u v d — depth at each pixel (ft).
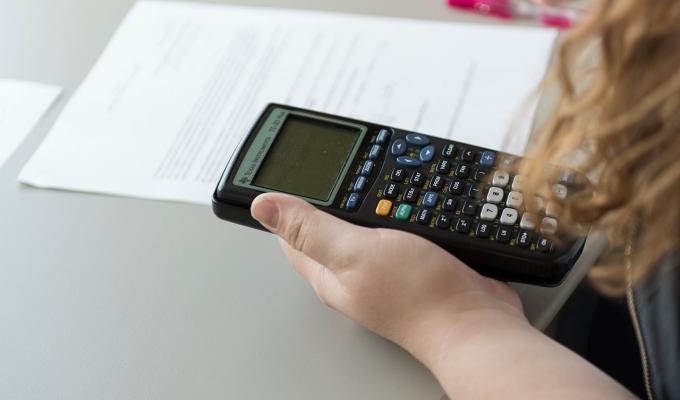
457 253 1.43
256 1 2.26
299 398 1.36
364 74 1.98
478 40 2.03
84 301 1.54
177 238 1.64
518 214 1.43
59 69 2.11
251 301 1.51
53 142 1.88
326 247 1.40
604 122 1.12
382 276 1.36
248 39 2.14
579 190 1.38
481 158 1.56
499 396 1.25
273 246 1.61
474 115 1.84
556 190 1.38
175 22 2.23
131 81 2.04
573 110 1.18
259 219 1.44
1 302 1.55
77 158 1.84
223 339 1.45
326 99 1.93
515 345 1.30
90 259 1.61
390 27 2.11
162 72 2.06
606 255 1.53
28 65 2.13
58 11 2.31
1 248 1.65
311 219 1.41
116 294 1.54
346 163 1.57
